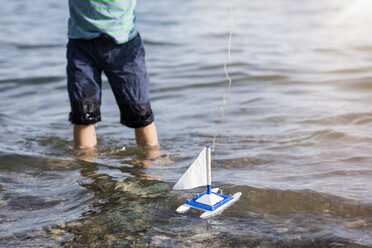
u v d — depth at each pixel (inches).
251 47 353.1
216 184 119.4
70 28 144.6
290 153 145.8
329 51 329.7
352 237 92.6
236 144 158.7
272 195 111.5
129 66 145.7
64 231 98.0
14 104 222.8
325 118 182.9
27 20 480.1
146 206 108.6
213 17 501.0
